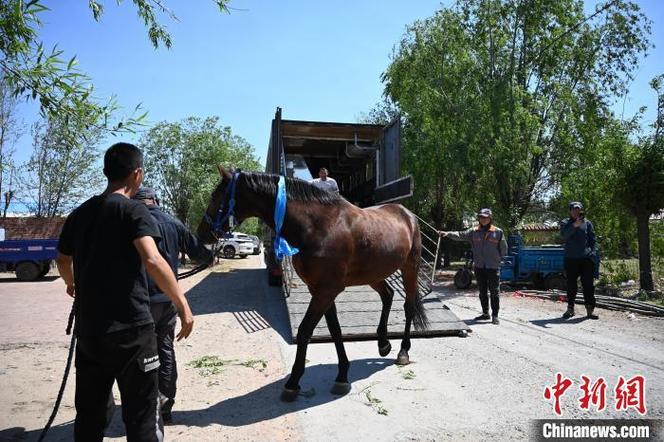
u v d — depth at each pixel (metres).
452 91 14.89
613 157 10.63
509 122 12.85
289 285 6.76
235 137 25.11
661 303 9.07
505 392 4.09
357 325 5.99
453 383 4.32
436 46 15.44
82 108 3.00
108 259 2.21
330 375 4.57
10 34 2.81
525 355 5.23
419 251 5.36
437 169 16.14
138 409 2.22
